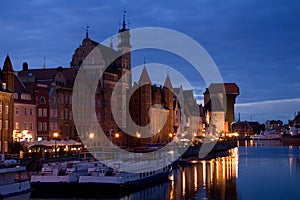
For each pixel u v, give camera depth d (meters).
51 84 119.75
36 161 80.25
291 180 89.69
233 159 147.00
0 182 50.41
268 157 156.50
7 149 98.12
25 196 54.69
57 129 119.06
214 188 78.31
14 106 104.56
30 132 109.44
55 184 66.44
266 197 70.31
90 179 66.69
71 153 99.25
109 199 65.62
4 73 100.69
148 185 77.88
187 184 82.88
